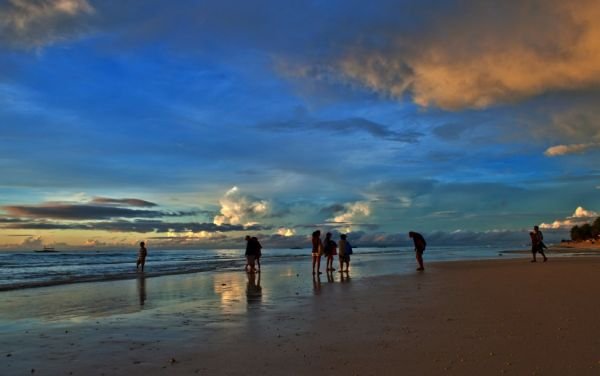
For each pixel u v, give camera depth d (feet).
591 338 19.58
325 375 15.57
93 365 17.67
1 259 182.29
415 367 16.15
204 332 23.62
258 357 18.16
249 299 37.50
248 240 71.26
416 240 68.54
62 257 212.64
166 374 16.26
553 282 43.14
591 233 385.29
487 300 31.86
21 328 25.85
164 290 46.88
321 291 42.22
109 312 31.76
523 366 15.84
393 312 28.02
